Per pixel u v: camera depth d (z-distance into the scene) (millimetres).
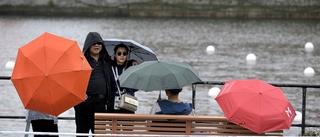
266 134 18469
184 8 137500
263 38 97562
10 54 71000
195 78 18797
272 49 82250
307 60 70812
